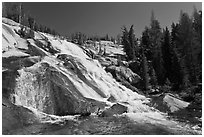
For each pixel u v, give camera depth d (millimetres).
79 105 15977
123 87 25031
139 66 33969
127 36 45438
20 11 44031
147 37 44688
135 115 15148
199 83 27938
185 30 37469
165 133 11906
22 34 30422
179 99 21547
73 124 12742
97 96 19234
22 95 15320
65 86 17172
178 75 30281
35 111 13945
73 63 21797
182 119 15250
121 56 41094
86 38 57312
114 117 14297
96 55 37000
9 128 11727
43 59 20312
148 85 28703
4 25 27609
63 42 33594
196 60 32656
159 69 33062
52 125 12531
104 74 26031
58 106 16109
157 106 18875
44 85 16656
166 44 36719
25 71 16531
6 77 15250
